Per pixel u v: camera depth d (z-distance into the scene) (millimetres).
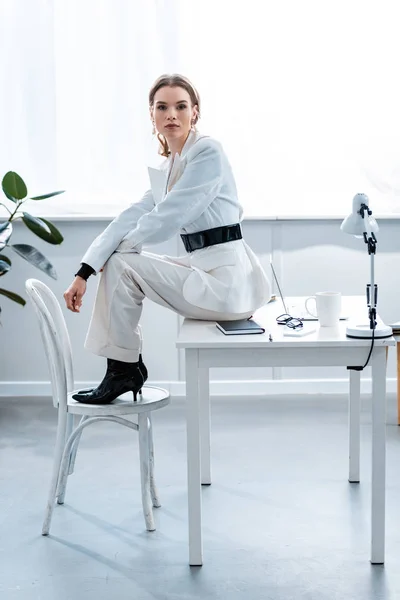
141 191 4777
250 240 4785
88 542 2809
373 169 4746
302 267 4801
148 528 2889
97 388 2885
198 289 2842
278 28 4664
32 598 2430
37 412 4516
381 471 2572
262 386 4848
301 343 2500
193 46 4668
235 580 2520
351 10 4660
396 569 2570
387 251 4773
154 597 2422
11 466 3604
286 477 3398
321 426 4141
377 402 2549
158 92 3021
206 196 2848
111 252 2906
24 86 4711
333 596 2410
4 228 4301
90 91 4707
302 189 4781
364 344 2502
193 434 2580
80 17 4656
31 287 2844
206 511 3053
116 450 3805
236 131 4730
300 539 2795
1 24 4695
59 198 4789
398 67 4688
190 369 2559
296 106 4719
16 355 4891
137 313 2846
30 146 4750
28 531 2906
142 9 4629
